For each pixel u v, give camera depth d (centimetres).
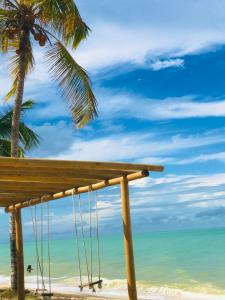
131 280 678
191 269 3184
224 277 2530
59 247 8706
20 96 1329
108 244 8331
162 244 7088
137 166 645
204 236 9012
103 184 734
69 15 1273
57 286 2002
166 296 1616
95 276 2720
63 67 1343
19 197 882
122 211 692
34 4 1291
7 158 571
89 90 1355
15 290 1325
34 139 1633
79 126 1391
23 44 1312
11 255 1344
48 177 687
